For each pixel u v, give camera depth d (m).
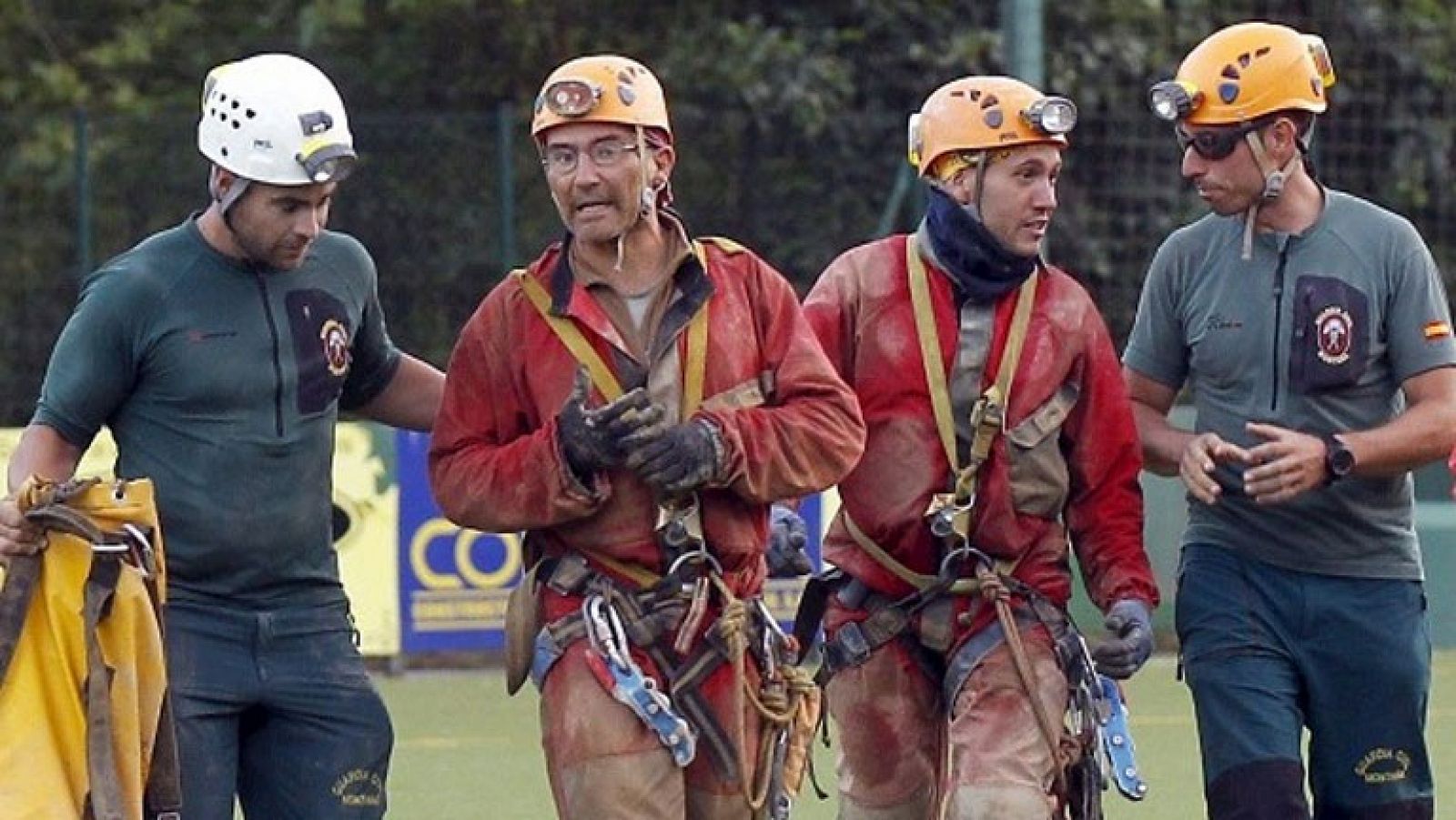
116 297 21.58
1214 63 23.80
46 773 20.66
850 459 21.19
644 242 21.11
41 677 20.80
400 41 60.62
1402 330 23.84
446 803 34.59
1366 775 24.34
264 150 21.28
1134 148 54.19
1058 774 22.89
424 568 44.31
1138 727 40.38
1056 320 22.91
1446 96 56.56
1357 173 55.75
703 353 20.98
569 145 20.70
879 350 22.91
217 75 21.77
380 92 60.53
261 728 22.22
